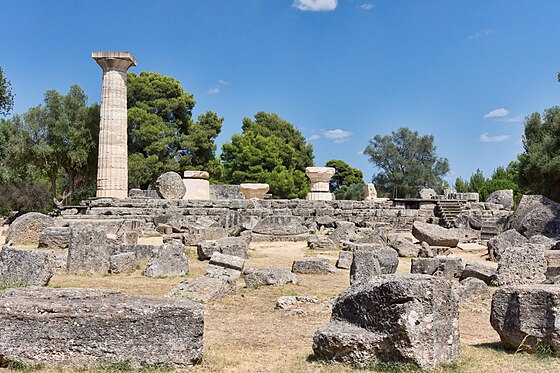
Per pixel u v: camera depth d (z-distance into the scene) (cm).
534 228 2314
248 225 2595
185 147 5488
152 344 584
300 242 2484
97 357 572
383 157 7219
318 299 1080
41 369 562
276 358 662
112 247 1611
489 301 1098
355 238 2295
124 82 3272
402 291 573
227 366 610
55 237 1867
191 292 1087
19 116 4350
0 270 1162
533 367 588
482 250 2205
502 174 6481
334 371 573
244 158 5919
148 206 2986
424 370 557
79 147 4300
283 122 7106
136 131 5200
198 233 2347
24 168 4462
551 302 643
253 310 1005
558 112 3753
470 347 696
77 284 1208
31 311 577
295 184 6253
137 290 1148
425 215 3353
